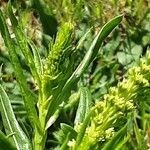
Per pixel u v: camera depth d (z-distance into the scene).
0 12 0.31
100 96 0.59
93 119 0.28
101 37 0.33
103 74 0.62
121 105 0.27
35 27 0.63
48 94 0.33
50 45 0.32
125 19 0.67
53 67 0.31
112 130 0.28
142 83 0.26
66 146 0.31
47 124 0.33
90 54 0.33
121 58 0.64
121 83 0.27
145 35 0.66
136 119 0.57
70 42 0.31
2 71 0.59
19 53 0.55
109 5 0.68
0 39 0.60
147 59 0.27
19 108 0.52
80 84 0.59
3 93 0.35
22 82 0.32
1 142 0.31
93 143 0.28
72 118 0.55
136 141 0.54
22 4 0.64
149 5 0.69
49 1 0.65
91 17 0.65
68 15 0.65
